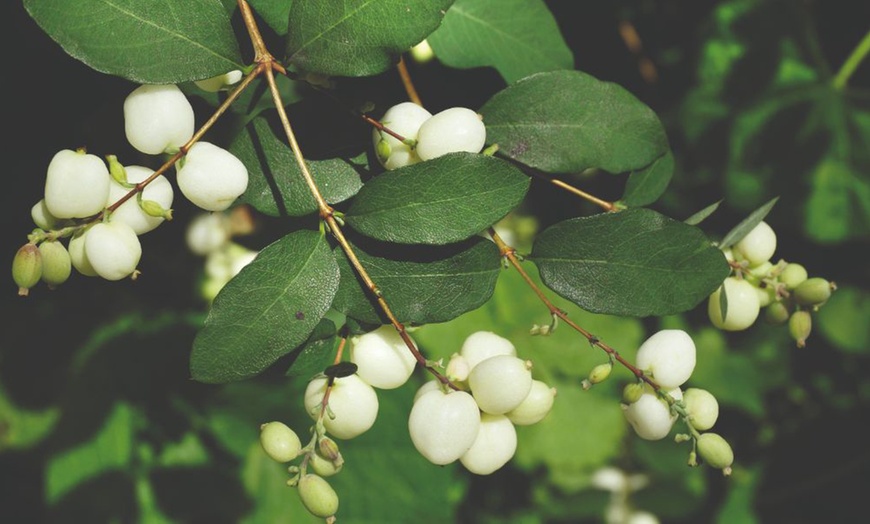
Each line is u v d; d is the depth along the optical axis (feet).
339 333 0.96
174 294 1.55
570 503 1.82
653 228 0.95
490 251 0.94
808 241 1.88
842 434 1.99
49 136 1.31
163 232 1.46
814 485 1.97
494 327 1.54
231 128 1.01
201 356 0.90
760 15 1.74
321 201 0.93
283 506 1.61
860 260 1.92
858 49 1.76
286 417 1.59
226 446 1.60
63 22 0.89
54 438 1.58
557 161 1.00
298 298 0.91
